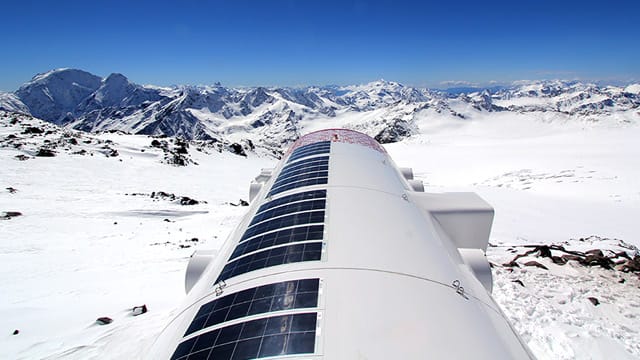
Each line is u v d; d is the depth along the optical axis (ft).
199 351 22.20
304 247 32.19
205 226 110.63
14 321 44.42
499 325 25.70
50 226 96.94
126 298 53.67
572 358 38.04
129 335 41.68
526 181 259.60
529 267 62.49
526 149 518.78
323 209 41.22
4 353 37.68
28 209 111.14
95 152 231.50
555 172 277.85
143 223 110.01
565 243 90.94
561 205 168.25
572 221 137.69
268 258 31.55
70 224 100.68
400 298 25.07
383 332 21.61
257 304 25.11
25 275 62.90
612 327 44.01
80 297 53.78
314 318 22.80
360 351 20.06
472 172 358.64
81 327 43.50
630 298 51.24
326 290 25.49
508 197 192.65
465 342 21.72
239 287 28.19
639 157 325.01
